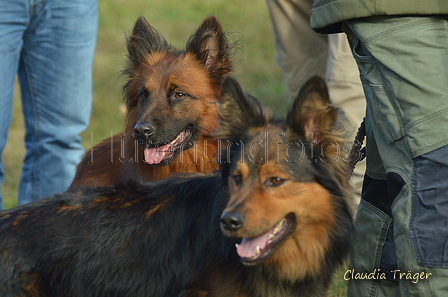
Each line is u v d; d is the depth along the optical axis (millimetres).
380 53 4453
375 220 5051
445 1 4238
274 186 4332
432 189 4168
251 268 4523
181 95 6543
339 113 4484
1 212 4949
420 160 4270
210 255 4582
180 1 23516
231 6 22922
